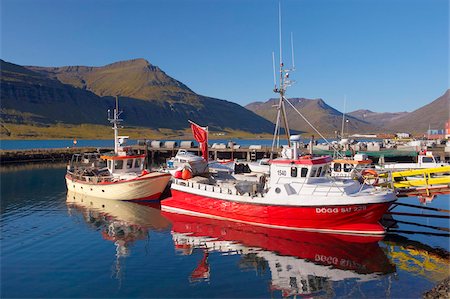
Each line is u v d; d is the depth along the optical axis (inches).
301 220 806.5
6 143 6397.6
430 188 880.9
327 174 877.8
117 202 1203.9
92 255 684.7
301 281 562.9
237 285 550.0
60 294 519.5
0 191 1433.3
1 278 577.6
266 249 707.4
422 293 522.3
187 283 555.5
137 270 608.7
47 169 2305.6
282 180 840.3
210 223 899.4
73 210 1082.7
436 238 772.6
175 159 1496.1
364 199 753.6
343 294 522.0
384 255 673.0
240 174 1190.9
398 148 2277.3
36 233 838.5
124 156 1306.6
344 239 763.4
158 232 835.4
